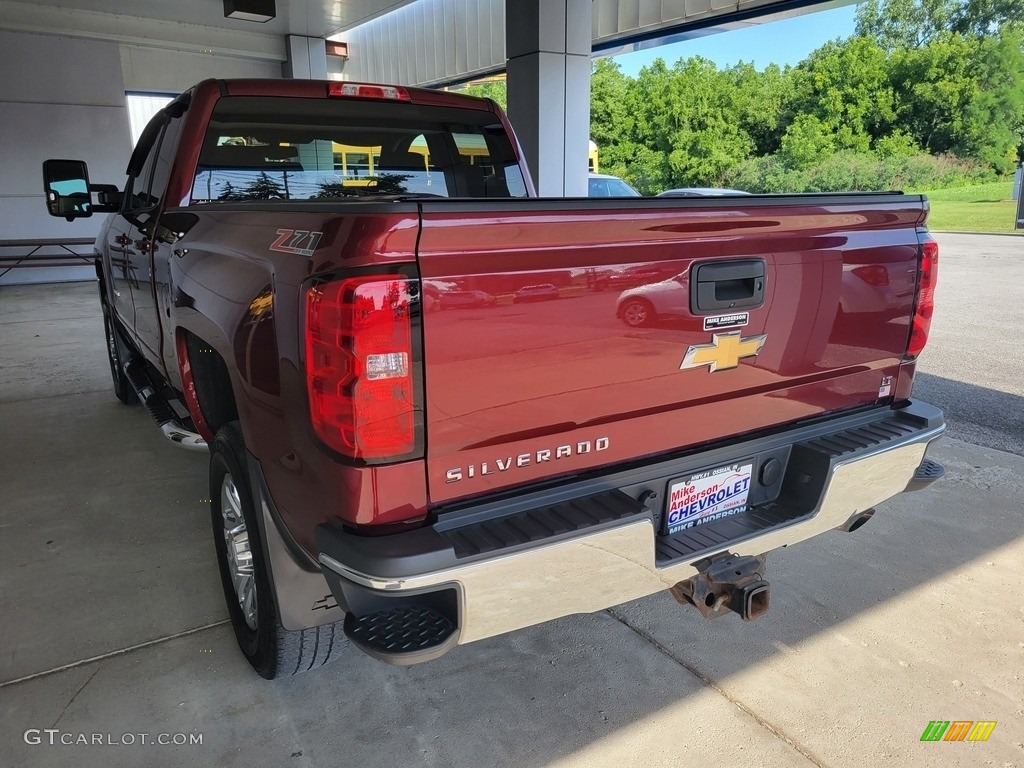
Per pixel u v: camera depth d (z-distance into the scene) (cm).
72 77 1305
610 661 258
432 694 241
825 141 3148
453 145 372
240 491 221
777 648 264
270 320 180
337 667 255
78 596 295
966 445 459
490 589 167
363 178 354
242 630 251
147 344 375
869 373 250
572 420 187
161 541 342
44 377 647
